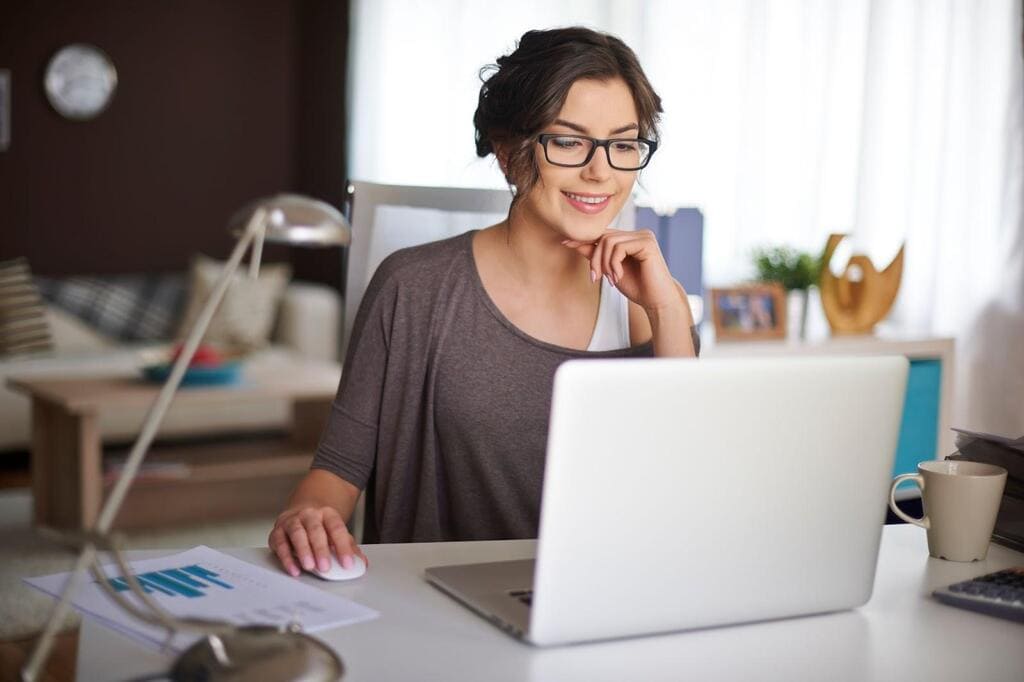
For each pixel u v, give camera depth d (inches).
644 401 39.7
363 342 65.4
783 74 166.6
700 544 42.2
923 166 152.8
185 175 249.4
